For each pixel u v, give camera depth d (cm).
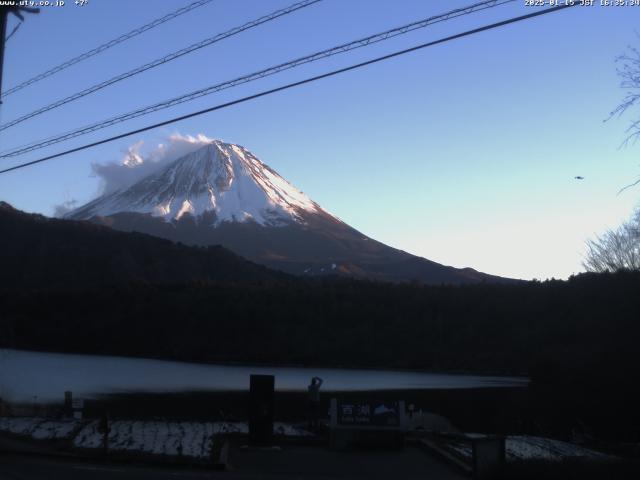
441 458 1917
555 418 3556
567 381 4028
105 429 1823
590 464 1700
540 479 1631
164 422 2680
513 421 3541
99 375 6278
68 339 10162
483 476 1622
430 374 7975
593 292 5516
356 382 6606
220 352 9600
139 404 3972
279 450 2003
